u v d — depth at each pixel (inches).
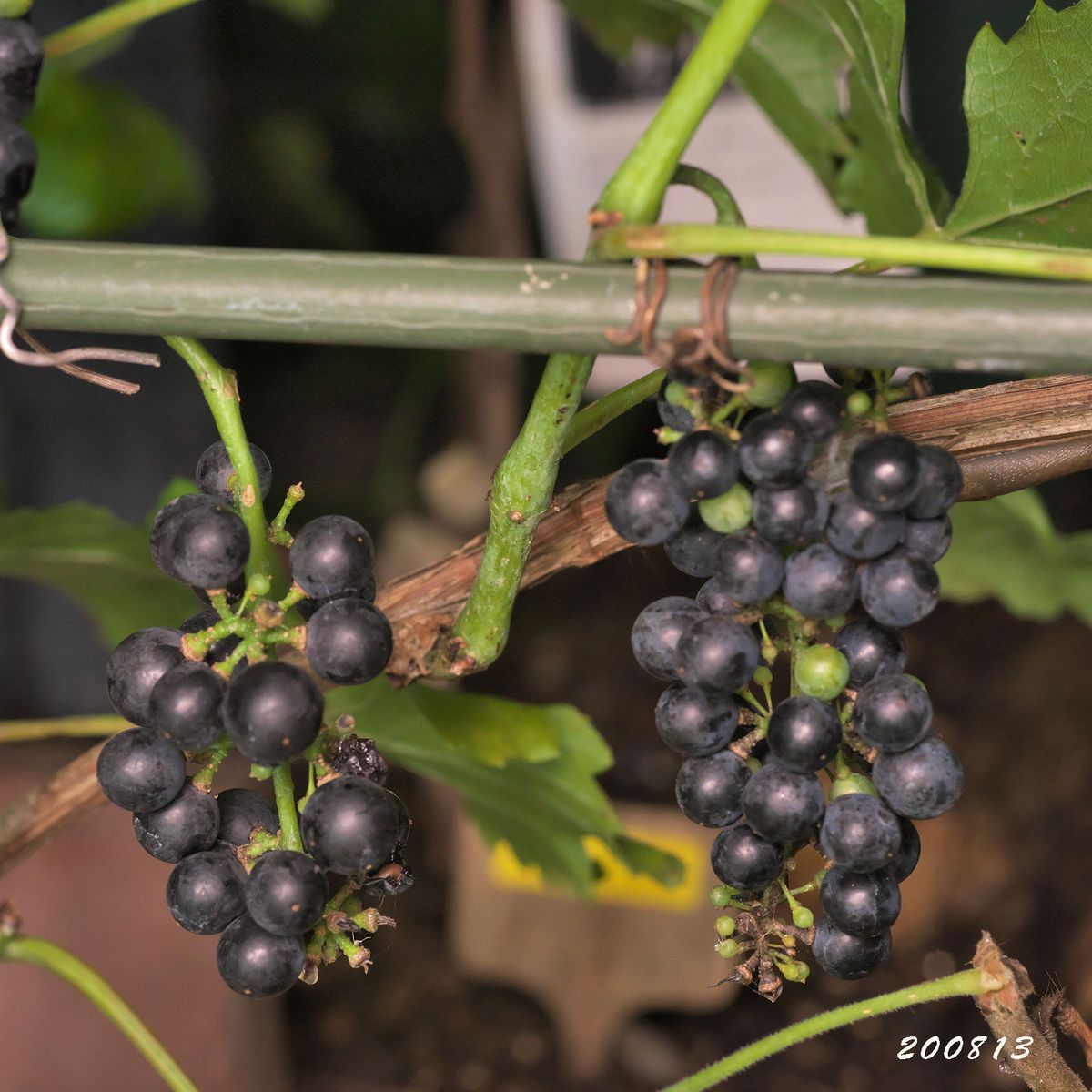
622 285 21.7
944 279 21.6
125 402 64.1
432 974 71.2
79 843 58.8
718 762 23.1
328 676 22.1
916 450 22.2
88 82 48.5
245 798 23.2
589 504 25.6
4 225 22.7
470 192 104.3
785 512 22.2
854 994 64.4
